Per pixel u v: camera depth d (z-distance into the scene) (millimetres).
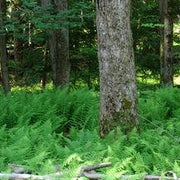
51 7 11383
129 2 7676
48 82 20109
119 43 7609
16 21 11398
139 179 5969
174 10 15648
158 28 17516
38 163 6434
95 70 17203
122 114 7785
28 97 11641
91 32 16844
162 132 8531
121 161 6680
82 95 10766
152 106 10422
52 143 7477
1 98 11625
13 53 21641
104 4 7559
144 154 7141
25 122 8922
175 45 18609
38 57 17375
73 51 17109
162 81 15633
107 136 7574
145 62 17219
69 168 6211
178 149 7035
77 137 8234
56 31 14406
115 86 7742
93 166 6176
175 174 6059
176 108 10984
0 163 6484
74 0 14859
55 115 9633
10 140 7801
